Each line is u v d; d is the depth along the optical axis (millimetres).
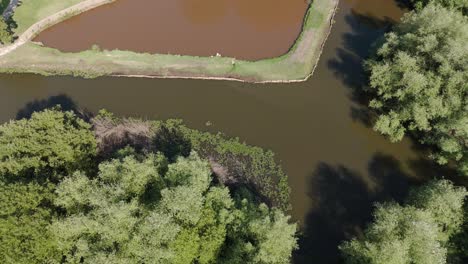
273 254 50906
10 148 57812
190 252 51375
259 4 98312
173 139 71688
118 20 92500
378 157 71688
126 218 49594
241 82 81000
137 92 78875
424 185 62656
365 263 51781
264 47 87438
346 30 92500
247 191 64062
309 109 77625
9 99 77625
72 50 85375
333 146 72750
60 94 78188
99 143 65500
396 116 69250
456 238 57281
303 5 98250
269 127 74688
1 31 81375
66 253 50250
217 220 55344
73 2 93562
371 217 64562
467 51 65688
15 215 49875
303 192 66938
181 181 55281
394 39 72062
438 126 66625
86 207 52656
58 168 59188
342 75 83125
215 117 75688
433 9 73438
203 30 90688
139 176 54594
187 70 82000
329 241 62281
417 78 65375
